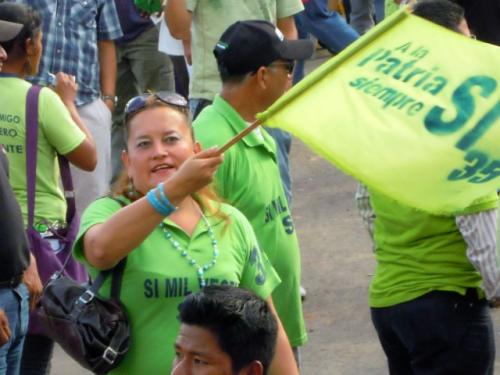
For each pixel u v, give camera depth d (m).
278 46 9.12
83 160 11.09
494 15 15.37
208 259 7.22
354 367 12.55
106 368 7.08
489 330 8.83
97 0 14.54
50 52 13.97
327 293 14.33
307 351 12.97
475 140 6.59
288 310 9.02
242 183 8.77
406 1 13.37
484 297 8.78
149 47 18.12
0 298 9.11
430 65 6.89
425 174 6.54
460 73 6.84
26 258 9.27
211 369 5.83
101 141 14.45
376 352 12.84
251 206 8.79
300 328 9.10
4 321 8.96
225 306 5.82
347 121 6.75
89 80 14.30
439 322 8.69
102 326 7.08
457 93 6.77
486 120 6.64
